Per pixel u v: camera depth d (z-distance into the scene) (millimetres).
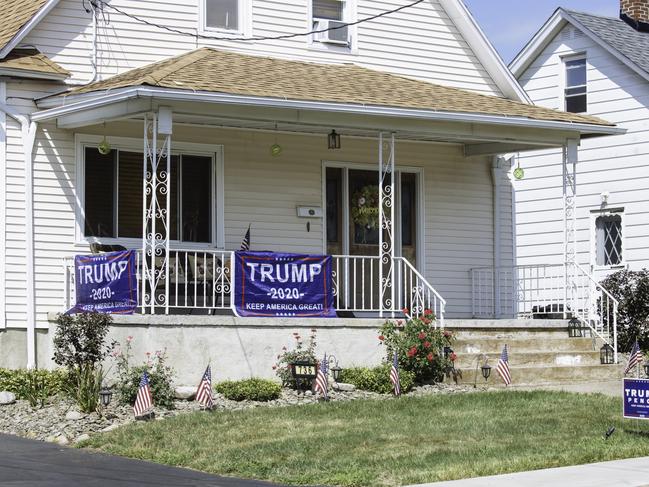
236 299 17719
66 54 19156
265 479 12289
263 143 20750
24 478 11875
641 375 19625
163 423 14789
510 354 19234
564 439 13992
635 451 13406
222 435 14133
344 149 21609
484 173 23297
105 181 19297
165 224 17344
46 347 18406
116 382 16500
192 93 17109
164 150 18344
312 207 21156
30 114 18500
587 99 28672
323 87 19219
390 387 17406
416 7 22875
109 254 17500
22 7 19797
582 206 28266
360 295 21766
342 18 22250
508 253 23453
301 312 18266
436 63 22984
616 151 27750
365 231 22000
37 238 18531
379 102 18875
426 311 18578
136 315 16797
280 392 16922
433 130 19641
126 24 19906
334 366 18031
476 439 13938
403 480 11938
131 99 17062
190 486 11672
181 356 16906
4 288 18188
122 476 12148
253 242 20531
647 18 30531
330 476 12219
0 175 18266
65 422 15148
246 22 21234
